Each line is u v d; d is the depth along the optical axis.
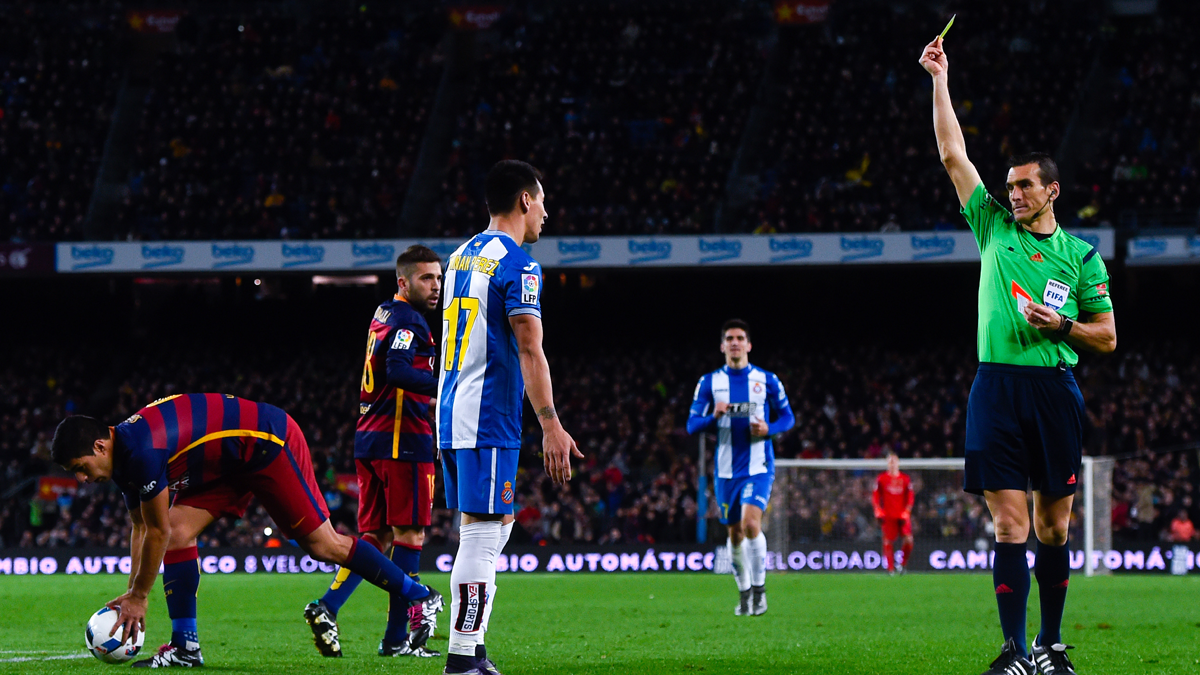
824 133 57.22
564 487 46.28
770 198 54.09
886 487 35.22
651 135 59.28
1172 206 50.88
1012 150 55.06
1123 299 56.28
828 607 20.69
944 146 10.37
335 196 55.53
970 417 9.88
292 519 11.00
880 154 55.56
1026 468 9.75
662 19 64.31
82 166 57.56
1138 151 53.97
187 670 10.30
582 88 61.44
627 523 44.38
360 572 11.39
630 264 49.16
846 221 51.53
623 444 48.75
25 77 61.41
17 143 57.97
